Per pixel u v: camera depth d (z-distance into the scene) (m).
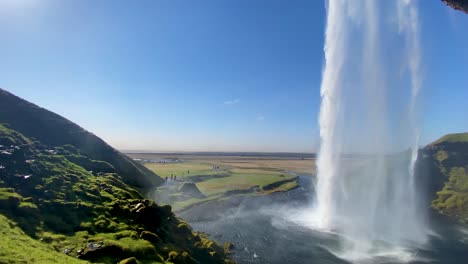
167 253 54.16
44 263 34.88
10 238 40.28
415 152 122.94
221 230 89.69
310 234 85.62
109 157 110.81
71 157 91.19
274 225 95.31
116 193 73.81
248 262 66.00
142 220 63.34
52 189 63.47
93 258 43.66
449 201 131.88
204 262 60.31
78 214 57.28
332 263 66.00
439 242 82.81
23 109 104.94
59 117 114.12
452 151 173.12
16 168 66.56
